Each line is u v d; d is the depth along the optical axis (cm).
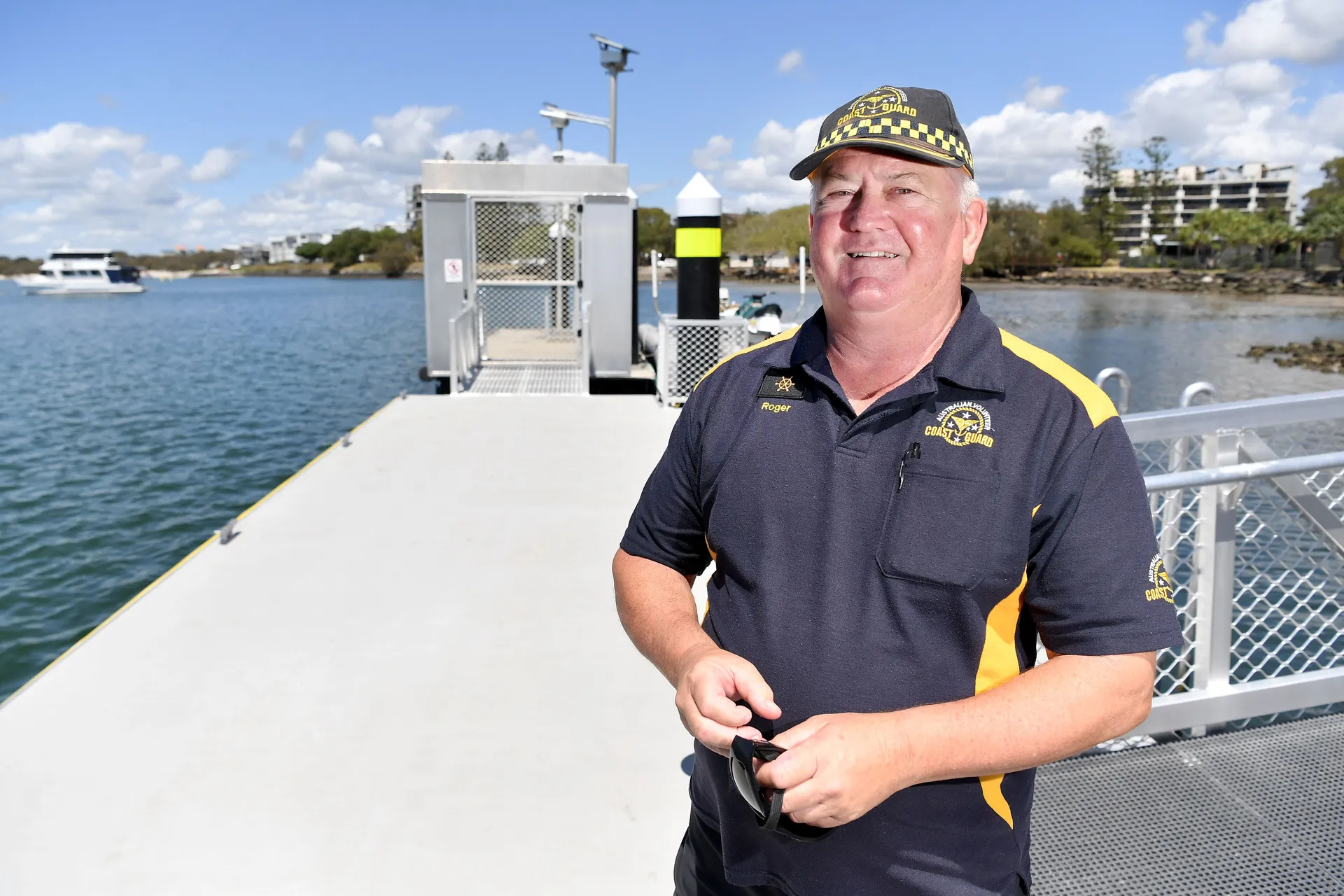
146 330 5150
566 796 249
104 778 254
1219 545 261
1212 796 230
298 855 223
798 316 808
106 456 1636
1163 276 11181
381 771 259
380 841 229
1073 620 110
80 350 3850
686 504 141
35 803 242
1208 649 263
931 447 115
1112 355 4147
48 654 783
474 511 520
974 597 112
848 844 119
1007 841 120
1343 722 262
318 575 416
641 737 280
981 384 115
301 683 312
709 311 923
